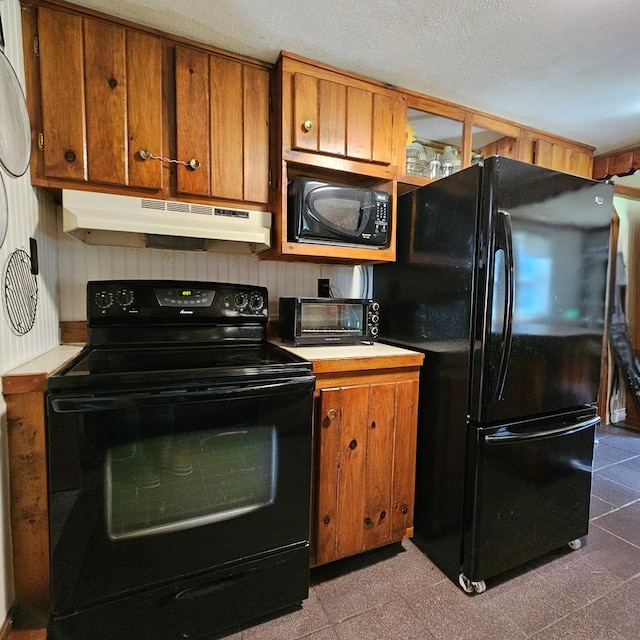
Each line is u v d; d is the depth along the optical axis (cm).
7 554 104
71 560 103
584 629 130
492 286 138
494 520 147
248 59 159
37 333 132
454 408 153
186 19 137
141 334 157
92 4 130
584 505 173
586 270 162
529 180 142
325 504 146
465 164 204
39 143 129
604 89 184
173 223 148
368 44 151
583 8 129
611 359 357
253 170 163
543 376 153
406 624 131
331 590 147
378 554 170
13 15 117
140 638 112
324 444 144
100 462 103
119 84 138
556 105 199
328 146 166
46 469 106
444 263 159
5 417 103
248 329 176
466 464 147
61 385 101
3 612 102
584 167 249
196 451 115
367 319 184
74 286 164
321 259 196
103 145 137
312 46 153
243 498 123
